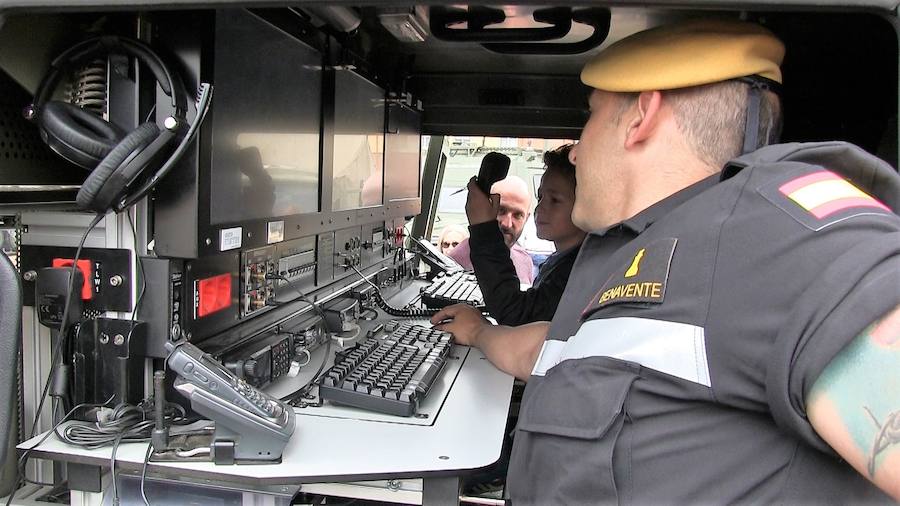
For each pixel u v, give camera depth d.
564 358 0.83
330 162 1.61
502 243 2.07
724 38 0.81
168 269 1.02
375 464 0.94
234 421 0.91
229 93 1.10
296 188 1.43
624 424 0.71
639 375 0.71
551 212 2.26
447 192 3.86
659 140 0.86
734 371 0.63
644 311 0.72
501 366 1.47
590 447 0.73
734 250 0.66
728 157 0.83
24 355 1.12
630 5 0.65
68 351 1.04
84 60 0.99
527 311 1.99
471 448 1.00
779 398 0.58
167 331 1.02
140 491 1.01
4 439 0.83
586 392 0.75
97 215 0.96
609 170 0.93
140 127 0.93
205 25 1.00
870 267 0.54
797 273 0.60
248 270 1.26
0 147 0.94
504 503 1.08
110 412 1.00
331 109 1.60
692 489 0.67
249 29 1.17
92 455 0.94
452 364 1.50
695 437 0.67
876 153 1.40
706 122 0.83
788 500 0.63
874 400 0.53
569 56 2.19
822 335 0.55
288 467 0.92
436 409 1.19
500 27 1.74
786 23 1.31
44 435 0.99
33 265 1.07
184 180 1.00
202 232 1.02
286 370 1.32
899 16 0.63
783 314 0.60
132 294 1.02
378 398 1.13
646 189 0.88
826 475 0.63
